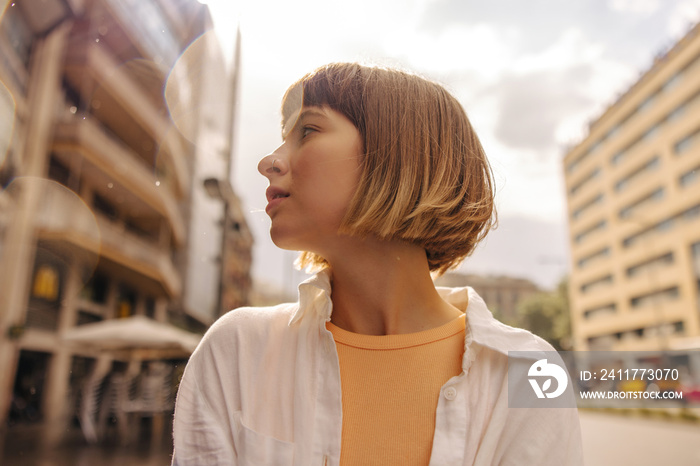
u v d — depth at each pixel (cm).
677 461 574
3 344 921
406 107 65
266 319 66
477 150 73
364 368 61
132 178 1256
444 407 57
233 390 62
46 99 967
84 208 1112
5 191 880
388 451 57
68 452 500
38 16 734
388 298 64
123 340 846
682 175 2995
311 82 67
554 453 56
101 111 1164
